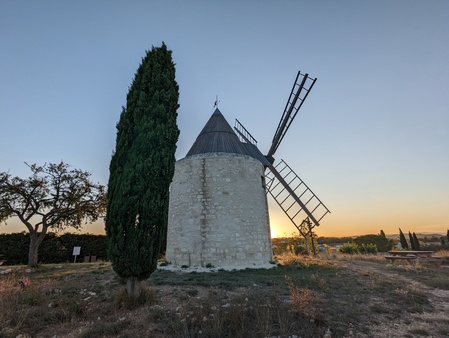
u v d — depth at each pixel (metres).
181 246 13.32
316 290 8.73
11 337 5.27
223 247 12.76
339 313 6.54
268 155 20.92
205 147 15.19
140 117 8.24
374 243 35.12
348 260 18.22
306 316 6.01
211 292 8.10
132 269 6.93
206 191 13.66
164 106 8.52
